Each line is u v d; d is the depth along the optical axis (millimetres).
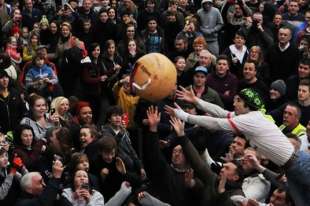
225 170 10922
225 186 10609
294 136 12164
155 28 21828
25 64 19484
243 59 19797
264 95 17234
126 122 16203
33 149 14180
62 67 19234
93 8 23500
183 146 10266
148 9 23422
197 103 11094
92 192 12383
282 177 10406
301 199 9430
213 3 23484
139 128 16141
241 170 11273
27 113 16062
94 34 22203
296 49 19031
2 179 13016
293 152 9469
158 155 10266
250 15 22469
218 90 17531
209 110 11008
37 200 12031
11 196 12812
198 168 10266
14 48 20484
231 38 22672
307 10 22531
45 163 13750
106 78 18734
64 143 13992
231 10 22484
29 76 18781
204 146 12586
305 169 9359
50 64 19266
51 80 18391
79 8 23125
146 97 9898
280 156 9469
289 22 22406
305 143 13695
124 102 16672
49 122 15688
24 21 23781
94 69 18797
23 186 12461
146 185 11883
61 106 16016
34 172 12695
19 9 24109
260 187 11367
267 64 19000
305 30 20672
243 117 9695
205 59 18469
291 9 22859
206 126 9961
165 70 9852
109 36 22172
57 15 23562
